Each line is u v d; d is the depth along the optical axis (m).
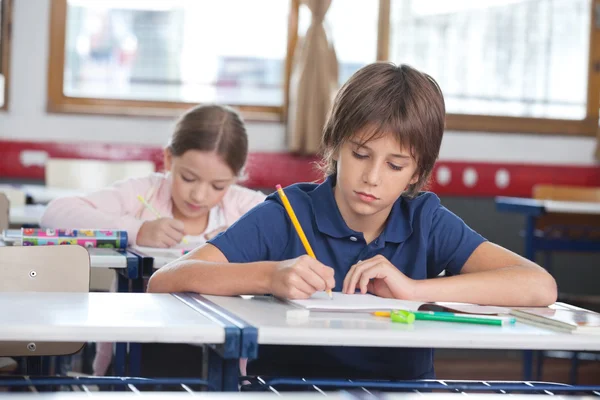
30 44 4.77
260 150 5.02
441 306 1.32
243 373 1.66
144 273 1.91
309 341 1.08
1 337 1.01
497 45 5.34
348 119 1.44
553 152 5.43
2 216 2.54
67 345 1.55
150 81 4.95
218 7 4.99
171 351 3.83
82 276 1.67
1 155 4.73
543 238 3.88
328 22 4.96
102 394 0.89
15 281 1.64
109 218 2.40
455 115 5.28
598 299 5.19
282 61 5.07
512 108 5.38
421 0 5.23
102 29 4.87
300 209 1.63
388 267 1.44
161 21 4.93
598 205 3.95
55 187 3.96
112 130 4.90
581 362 4.27
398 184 1.46
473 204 5.30
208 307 1.24
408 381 1.19
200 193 2.45
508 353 4.38
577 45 5.43
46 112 4.81
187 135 2.43
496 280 1.48
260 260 1.60
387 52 5.15
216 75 5.02
